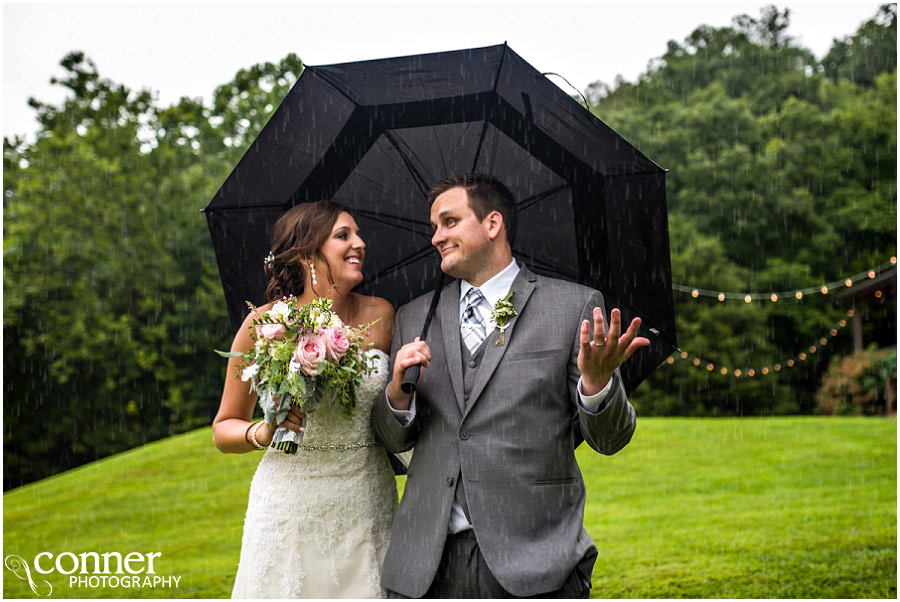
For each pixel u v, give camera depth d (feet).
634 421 8.61
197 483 35.37
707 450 37.55
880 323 62.85
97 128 68.39
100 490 36.14
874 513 26.55
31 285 62.85
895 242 62.59
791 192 64.28
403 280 11.51
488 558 8.42
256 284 11.14
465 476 8.70
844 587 20.12
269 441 9.63
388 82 9.66
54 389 61.67
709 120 67.10
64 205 64.85
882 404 57.26
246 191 10.64
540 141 9.80
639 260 9.78
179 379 62.49
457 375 9.07
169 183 65.67
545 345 8.94
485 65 9.17
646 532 25.71
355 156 10.55
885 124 65.00
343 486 10.13
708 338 62.08
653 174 9.41
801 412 61.77
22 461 60.44
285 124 10.07
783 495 29.58
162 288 63.57
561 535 8.59
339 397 9.87
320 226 10.25
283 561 9.96
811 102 71.10
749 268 63.87
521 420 8.72
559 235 10.34
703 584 20.77
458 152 10.37
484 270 9.45
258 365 9.37
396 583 8.93
